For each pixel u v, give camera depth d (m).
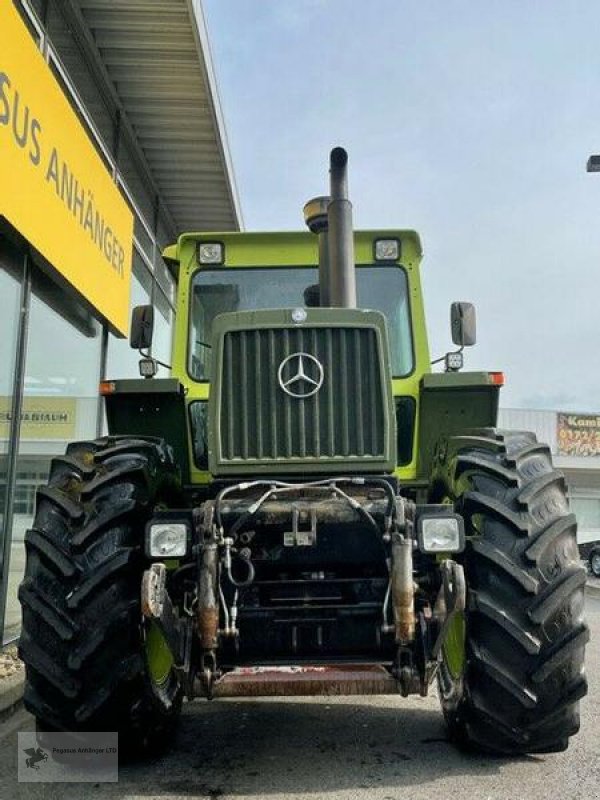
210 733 3.71
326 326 3.12
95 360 7.20
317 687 2.77
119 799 2.86
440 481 3.77
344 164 3.74
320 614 3.00
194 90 7.84
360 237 4.36
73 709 2.89
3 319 5.16
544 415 26.94
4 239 5.10
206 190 9.91
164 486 3.44
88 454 3.33
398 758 3.30
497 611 2.86
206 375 4.23
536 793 2.88
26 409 5.60
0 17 4.66
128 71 7.53
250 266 4.39
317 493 2.96
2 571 5.24
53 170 5.61
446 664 3.44
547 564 2.92
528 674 2.88
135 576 2.99
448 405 3.99
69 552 2.96
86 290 6.49
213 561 2.77
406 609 2.72
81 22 6.84
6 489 5.29
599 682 4.98
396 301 4.31
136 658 2.92
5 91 4.71
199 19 6.89
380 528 2.91
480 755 3.33
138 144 8.84
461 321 4.02
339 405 3.11
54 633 2.88
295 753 3.39
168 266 4.73
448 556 3.14
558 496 3.11
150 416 4.01
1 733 3.78
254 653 3.00
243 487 2.96
